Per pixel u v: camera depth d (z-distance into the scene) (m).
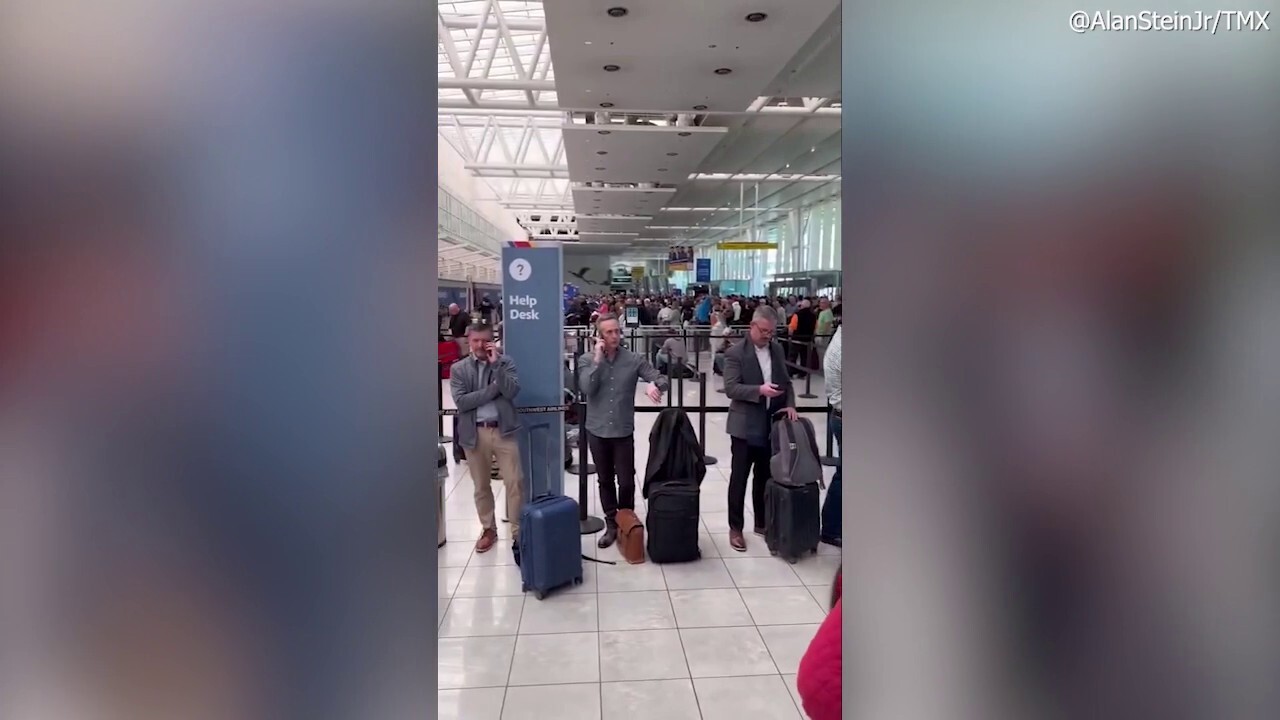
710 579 3.64
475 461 4.04
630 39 6.28
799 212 22.80
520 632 3.11
